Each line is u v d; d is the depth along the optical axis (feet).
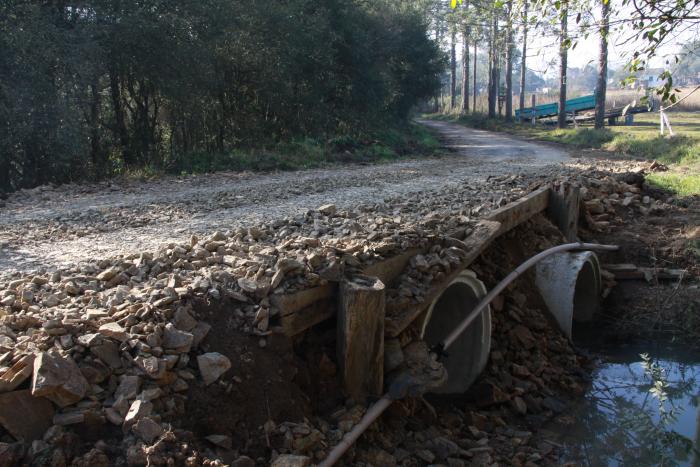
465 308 26.12
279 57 79.66
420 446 18.30
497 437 21.81
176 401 13.17
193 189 45.65
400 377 18.03
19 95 47.73
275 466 13.15
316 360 17.63
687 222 43.14
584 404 25.76
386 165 71.61
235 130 82.17
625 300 36.63
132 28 56.54
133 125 68.64
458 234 25.11
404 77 136.77
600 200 45.70
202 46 64.90
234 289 16.71
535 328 30.37
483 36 120.06
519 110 179.93
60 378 11.98
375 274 19.94
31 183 51.78
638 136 97.71
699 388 27.71
